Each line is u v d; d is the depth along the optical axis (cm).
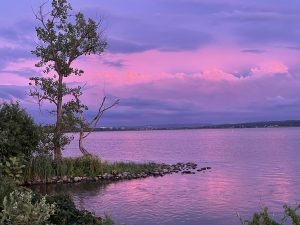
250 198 2477
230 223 1827
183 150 8175
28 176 2833
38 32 3431
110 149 8956
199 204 2267
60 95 3381
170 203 2291
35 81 3394
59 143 3284
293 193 2684
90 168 3300
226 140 13850
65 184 2923
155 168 3959
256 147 9019
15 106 2781
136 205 2214
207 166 4634
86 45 3534
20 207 765
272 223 664
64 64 3462
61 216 1118
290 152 7256
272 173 3906
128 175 3412
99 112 3597
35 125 2848
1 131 2566
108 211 2048
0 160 2209
